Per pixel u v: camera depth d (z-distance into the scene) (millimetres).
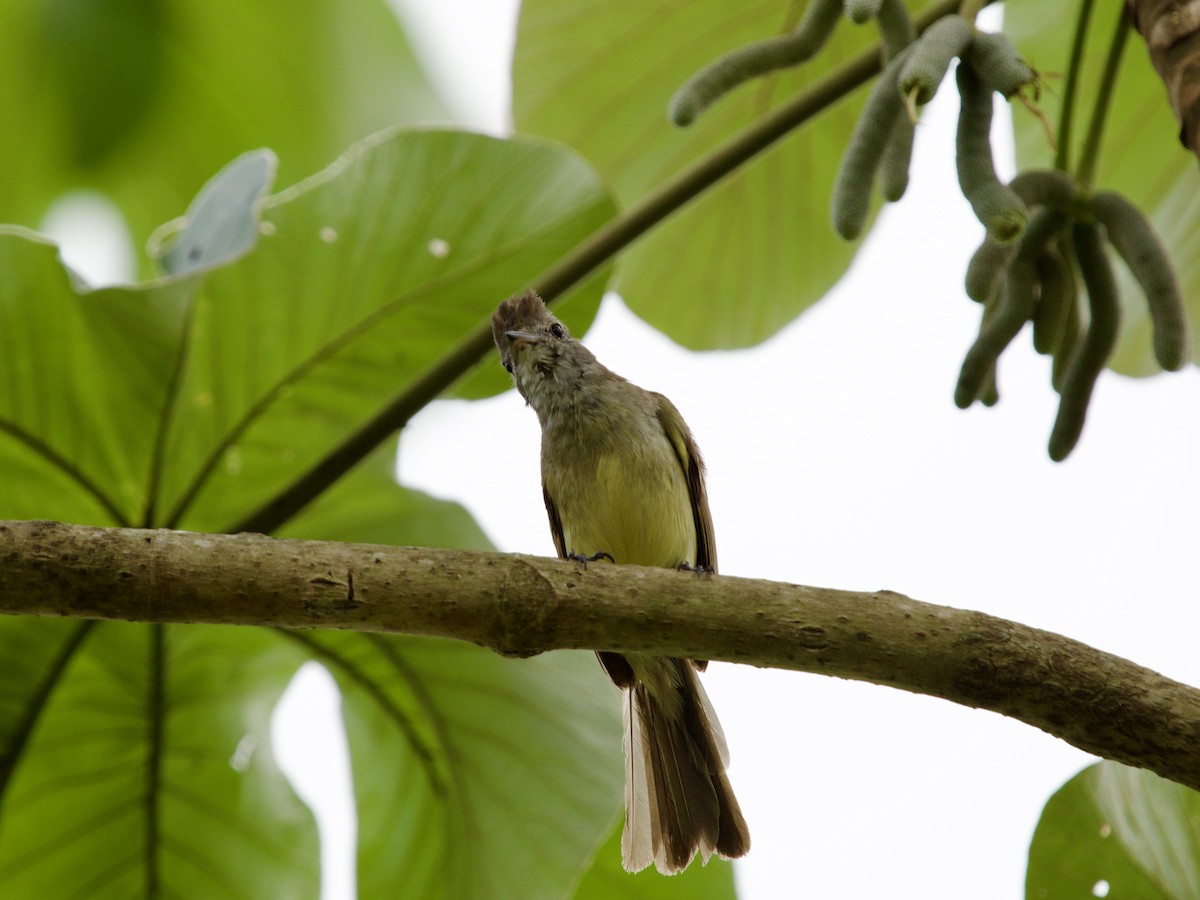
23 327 7082
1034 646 4973
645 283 9805
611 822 7520
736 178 9531
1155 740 4812
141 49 10430
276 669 7848
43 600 5098
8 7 10211
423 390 7344
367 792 7809
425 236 7547
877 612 5125
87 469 7477
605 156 9453
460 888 7629
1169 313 5738
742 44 9250
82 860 7719
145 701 7684
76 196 10656
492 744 7684
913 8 8758
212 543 5191
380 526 7840
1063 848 6668
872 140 5477
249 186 7789
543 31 9188
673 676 8023
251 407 7605
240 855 7840
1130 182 8781
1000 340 5992
